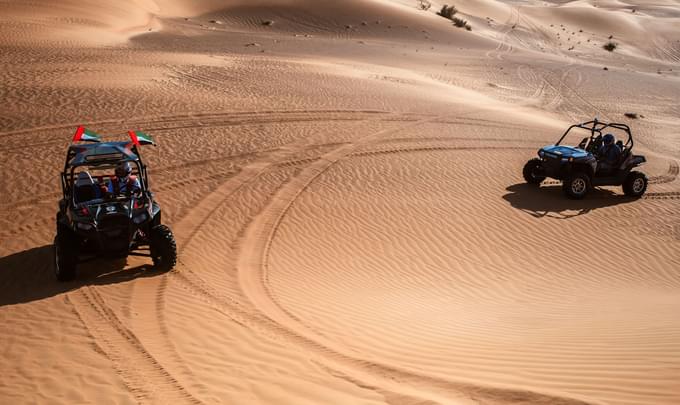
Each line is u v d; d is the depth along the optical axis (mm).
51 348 10008
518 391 7645
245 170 22516
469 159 26078
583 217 20500
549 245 18109
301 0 90375
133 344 10094
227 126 27797
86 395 8367
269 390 8258
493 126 32875
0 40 44531
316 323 11234
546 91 51500
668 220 20672
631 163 22734
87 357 9625
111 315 11422
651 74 70250
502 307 13102
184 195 19797
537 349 9445
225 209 18828
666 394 7207
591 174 22281
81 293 12641
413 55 65562
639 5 159500
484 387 7918
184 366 9203
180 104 30797
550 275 16031
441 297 13867
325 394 8055
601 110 45094
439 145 27797
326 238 17281
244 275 14211
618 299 13734
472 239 18094
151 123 27219
